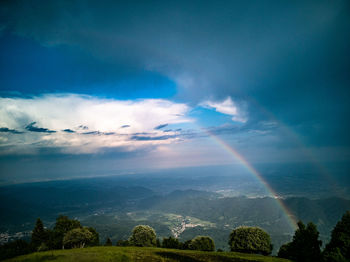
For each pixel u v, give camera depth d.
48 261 36.38
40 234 74.12
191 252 50.81
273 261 43.94
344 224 43.94
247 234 62.25
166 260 39.03
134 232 71.50
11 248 65.06
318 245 47.22
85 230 65.81
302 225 50.00
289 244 55.25
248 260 42.38
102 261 35.97
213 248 68.00
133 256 41.16
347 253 41.53
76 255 41.06
